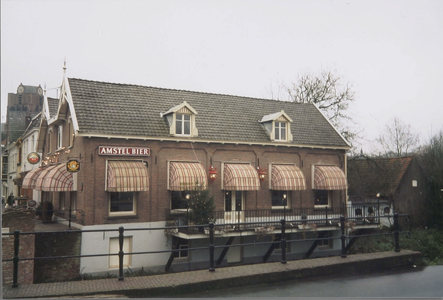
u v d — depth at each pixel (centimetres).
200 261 2088
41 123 2681
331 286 980
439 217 2828
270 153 2358
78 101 1988
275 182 2291
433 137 3103
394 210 2873
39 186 2130
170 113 2095
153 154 2020
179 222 1945
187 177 1988
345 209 2553
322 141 2533
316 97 3891
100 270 1834
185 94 2402
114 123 1964
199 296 884
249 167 2209
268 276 1009
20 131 4050
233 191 2233
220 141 2175
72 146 2059
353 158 3472
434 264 1351
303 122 2638
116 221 1895
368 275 1101
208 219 1909
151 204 1991
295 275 1047
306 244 2402
